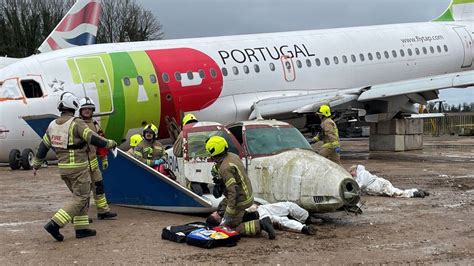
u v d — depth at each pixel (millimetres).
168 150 10000
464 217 8469
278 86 18359
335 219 8406
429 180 13008
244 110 17594
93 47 16062
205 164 9125
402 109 19719
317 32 20281
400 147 22375
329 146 11680
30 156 16109
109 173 9398
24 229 7957
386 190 10602
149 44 16781
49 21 57156
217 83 17062
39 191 12062
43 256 6406
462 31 23312
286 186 8102
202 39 17828
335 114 17734
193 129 9328
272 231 7086
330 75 19500
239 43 18203
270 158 8438
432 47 22094
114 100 15406
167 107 16250
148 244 6934
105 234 7562
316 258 6176
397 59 21094
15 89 15422
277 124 9219
